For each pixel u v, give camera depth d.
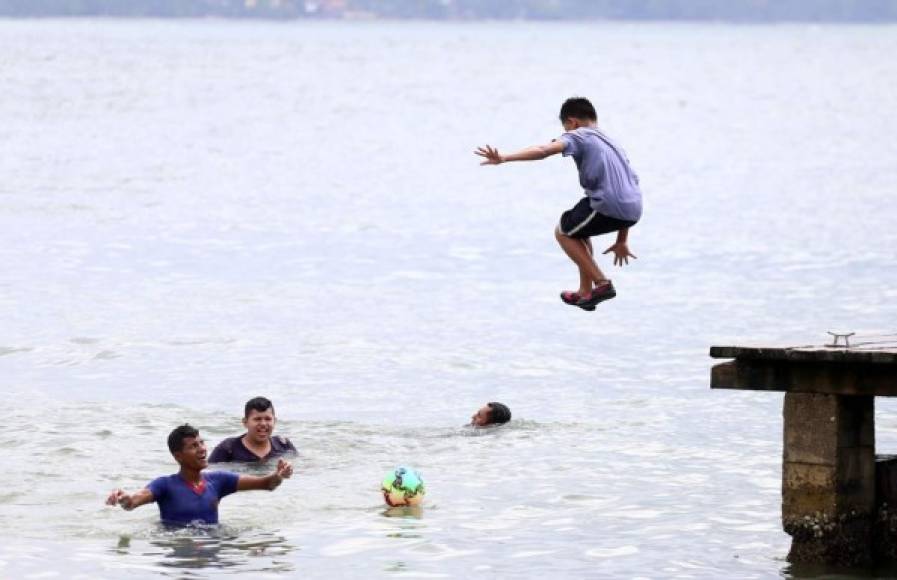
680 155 159.75
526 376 54.88
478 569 32.09
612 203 33.69
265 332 62.91
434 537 34.34
